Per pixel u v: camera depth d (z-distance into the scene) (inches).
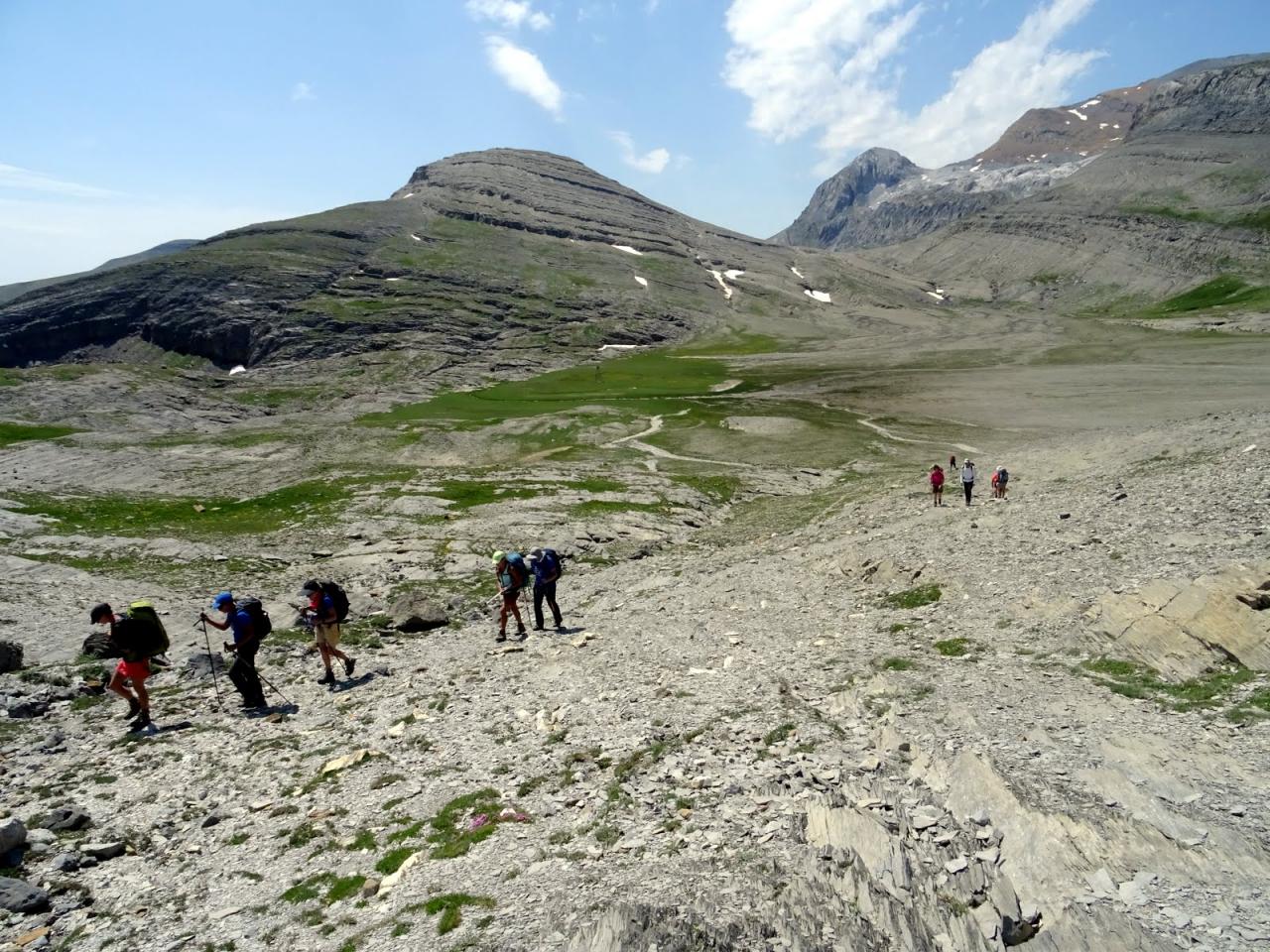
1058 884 355.9
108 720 737.6
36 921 406.9
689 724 580.4
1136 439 1916.8
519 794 498.0
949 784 446.0
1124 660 607.8
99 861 475.2
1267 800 397.1
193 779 593.3
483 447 3708.2
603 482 2566.4
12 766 629.9
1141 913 327.9
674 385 6013.8
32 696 776.9
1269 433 1432.1
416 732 645.3
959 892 358.0
